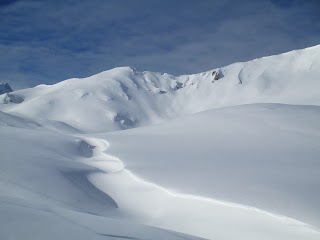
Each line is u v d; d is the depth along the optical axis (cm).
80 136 3145
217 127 2741
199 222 1137
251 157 1834
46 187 1279
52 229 600
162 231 754
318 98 9894
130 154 2033
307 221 974
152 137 2727
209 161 1769
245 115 2948
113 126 10838
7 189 1148
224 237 1051
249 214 1081
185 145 2272
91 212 1209
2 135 2225
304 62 13788
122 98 13400
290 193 1187
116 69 16562
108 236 630
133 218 1264
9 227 573
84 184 1508
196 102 14100
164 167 1672
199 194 1245
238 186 1292
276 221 1018
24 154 1638
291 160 1739
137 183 1503
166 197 1325
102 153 2216
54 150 2011
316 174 1456
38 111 11494
